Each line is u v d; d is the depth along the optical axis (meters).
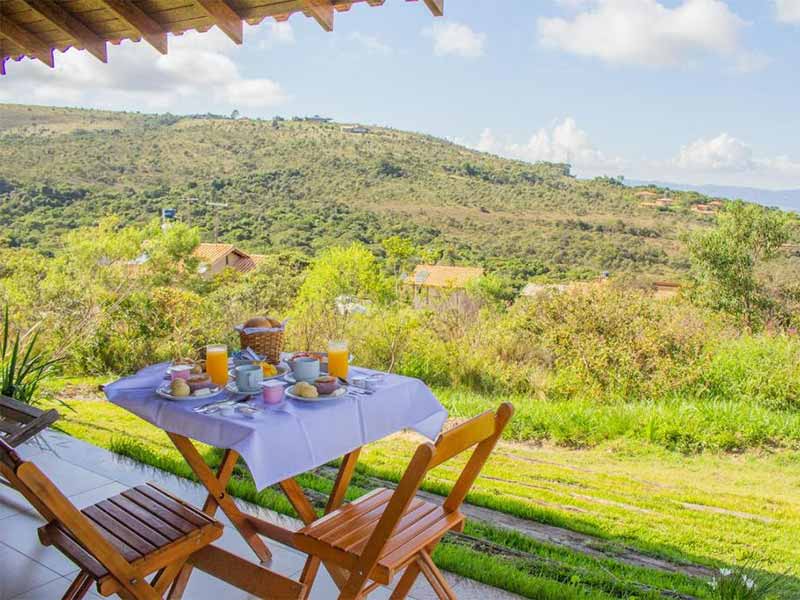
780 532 3.70
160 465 4.08
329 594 2.71
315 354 3.07
